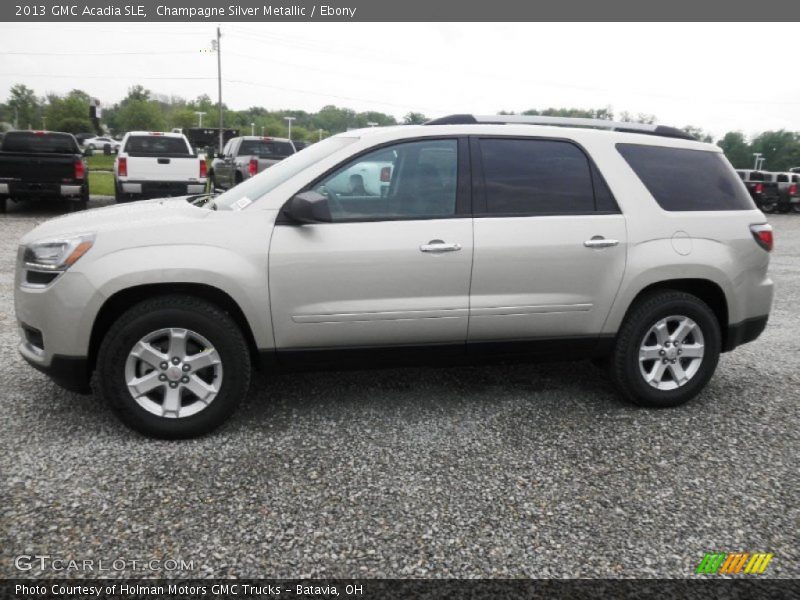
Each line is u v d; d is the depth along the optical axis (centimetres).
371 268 381
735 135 13888
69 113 10006
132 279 355
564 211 412
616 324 423
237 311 385
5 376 459
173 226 368
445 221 392
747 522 304
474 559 272
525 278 402
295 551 274
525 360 426
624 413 429
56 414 400
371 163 392
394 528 292
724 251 435
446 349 406
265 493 317
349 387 463
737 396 466
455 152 403
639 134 441
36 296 360
